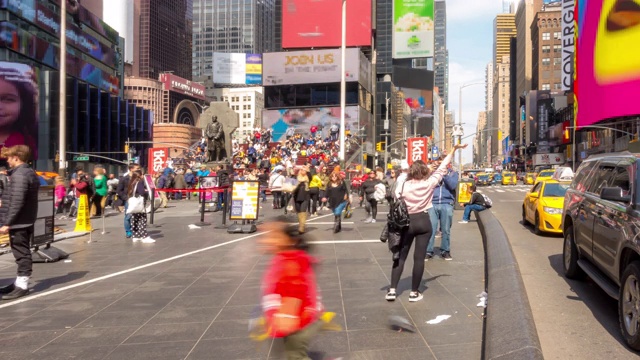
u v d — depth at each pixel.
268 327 4.31
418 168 6.87
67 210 22.33
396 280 6.99
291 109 92.06
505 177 75.44
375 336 5.55
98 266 10.21
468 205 17.47
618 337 5.57
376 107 118.75
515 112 196.62
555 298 7.27
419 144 27.80
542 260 10.38
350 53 90.31
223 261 10.53
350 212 19.41
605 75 57.16
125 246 12.84
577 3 65.81
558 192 14.88
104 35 120.94
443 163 7.01
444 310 6.50
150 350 5.36
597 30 59.03
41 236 10.56
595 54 59.44
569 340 5.48
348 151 64.12
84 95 93.88
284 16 95.62
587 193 7.85
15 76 79.19
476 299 7.00
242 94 199.62
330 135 77.50
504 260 8.20
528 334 4.62
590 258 7.16
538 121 125.69
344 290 7.63
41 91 83.69
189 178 32.22
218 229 16.34
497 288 6.56
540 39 142.00
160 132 156.75
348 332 5.69
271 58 92.94
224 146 37.00
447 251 10.18
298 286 4.25
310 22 95.06
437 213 10.27
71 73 98.50
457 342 5.33
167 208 25.45
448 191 10.16
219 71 183.00
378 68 161.38
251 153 49.56
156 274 9.32
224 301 7.28
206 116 37.06
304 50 95.31
